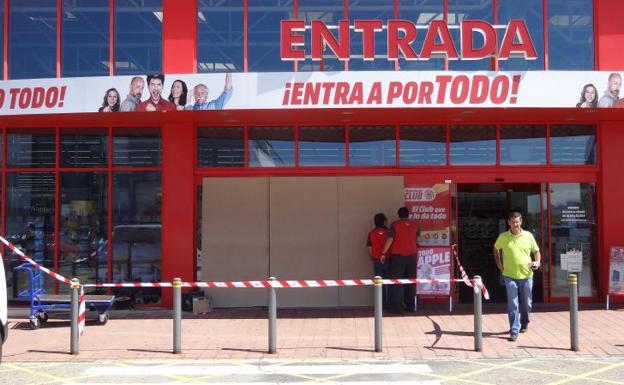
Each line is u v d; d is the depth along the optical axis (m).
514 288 9.14
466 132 12.27
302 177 12.21
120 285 9.02
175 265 11.97
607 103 10.59
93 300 10.48
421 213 12.20
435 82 10.58
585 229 12.21
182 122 12.12
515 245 9.20
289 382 7.12
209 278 12.04
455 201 12.25
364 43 10.91
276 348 8.78
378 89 10.58
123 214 12.20
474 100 10.57
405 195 12.22
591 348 8.60
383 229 11.34
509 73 10.58
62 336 9.74
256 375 7.46
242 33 12.26
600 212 12.09
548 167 12.19
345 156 12.25
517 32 10.73
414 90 10.57
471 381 7.08
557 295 12.20
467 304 12.23
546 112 11.22
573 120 12.17
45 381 7.24
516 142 12.26
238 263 12.09
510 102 10.56
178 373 7.58
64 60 12.29
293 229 12.15
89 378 7.38
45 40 12.32
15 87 10.86
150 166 12.22
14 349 8.86
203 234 12.10
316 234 12.14
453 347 8.75
